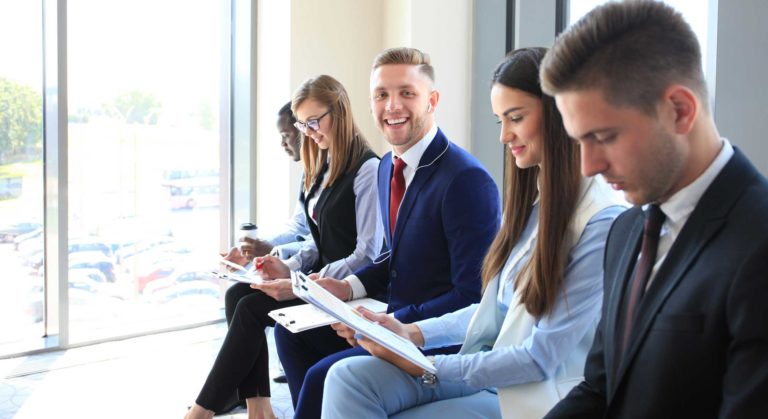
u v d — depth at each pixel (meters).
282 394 2.94
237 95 3.99
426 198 1.96
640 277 0.99
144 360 3.36
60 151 3.42
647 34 0.86
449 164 1.96
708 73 2.04
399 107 2.06
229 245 4.11
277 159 3.72
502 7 3.20
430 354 1.80
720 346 0.86
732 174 0.89
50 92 3.40
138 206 3.79
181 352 3.48
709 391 0.87
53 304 3.51
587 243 1.39
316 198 2.61
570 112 0.92
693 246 0.90
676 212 0.94
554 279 1.40
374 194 2.41
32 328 3.52
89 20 3.54
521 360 1.42
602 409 1.12
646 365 0.93
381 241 2.40
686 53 0.87
